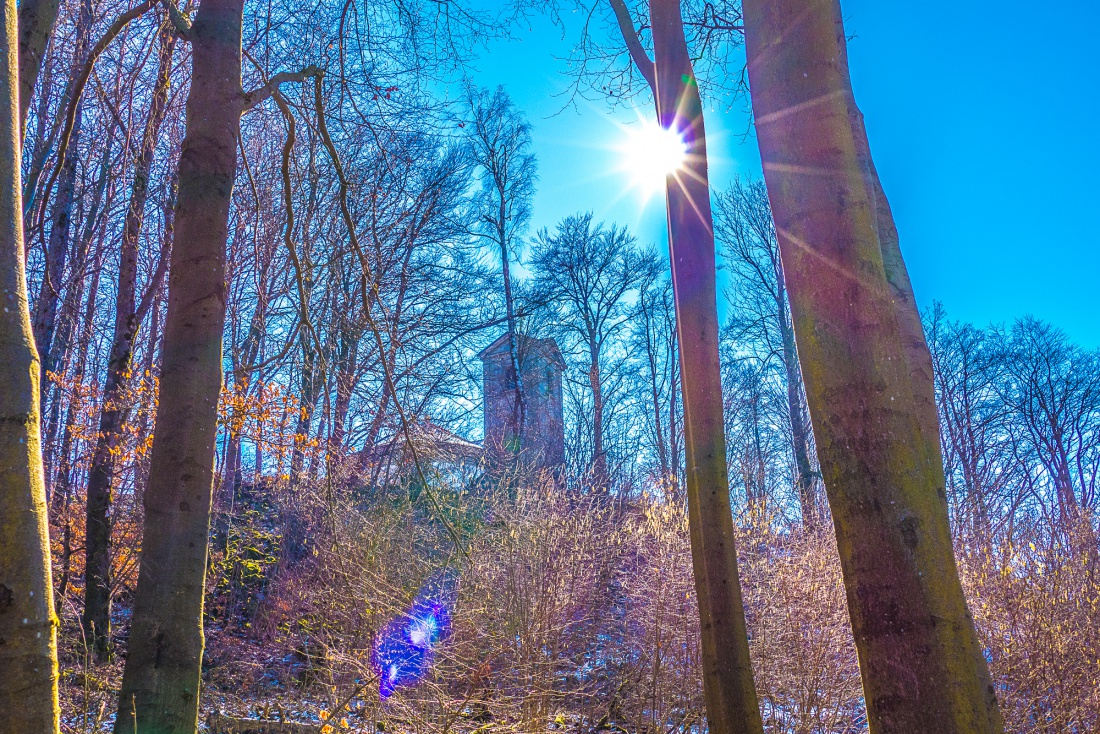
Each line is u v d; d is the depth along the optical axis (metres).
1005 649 5.97
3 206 1.50
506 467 13.64
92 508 9.54
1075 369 22.36
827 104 2.35
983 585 6.38
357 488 11.53
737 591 4.26
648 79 5.70
